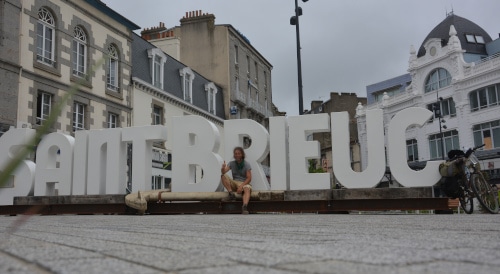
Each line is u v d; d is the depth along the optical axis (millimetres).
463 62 33344
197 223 4938
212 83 30578
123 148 9961
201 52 33312
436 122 35750
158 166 23125
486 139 31766
